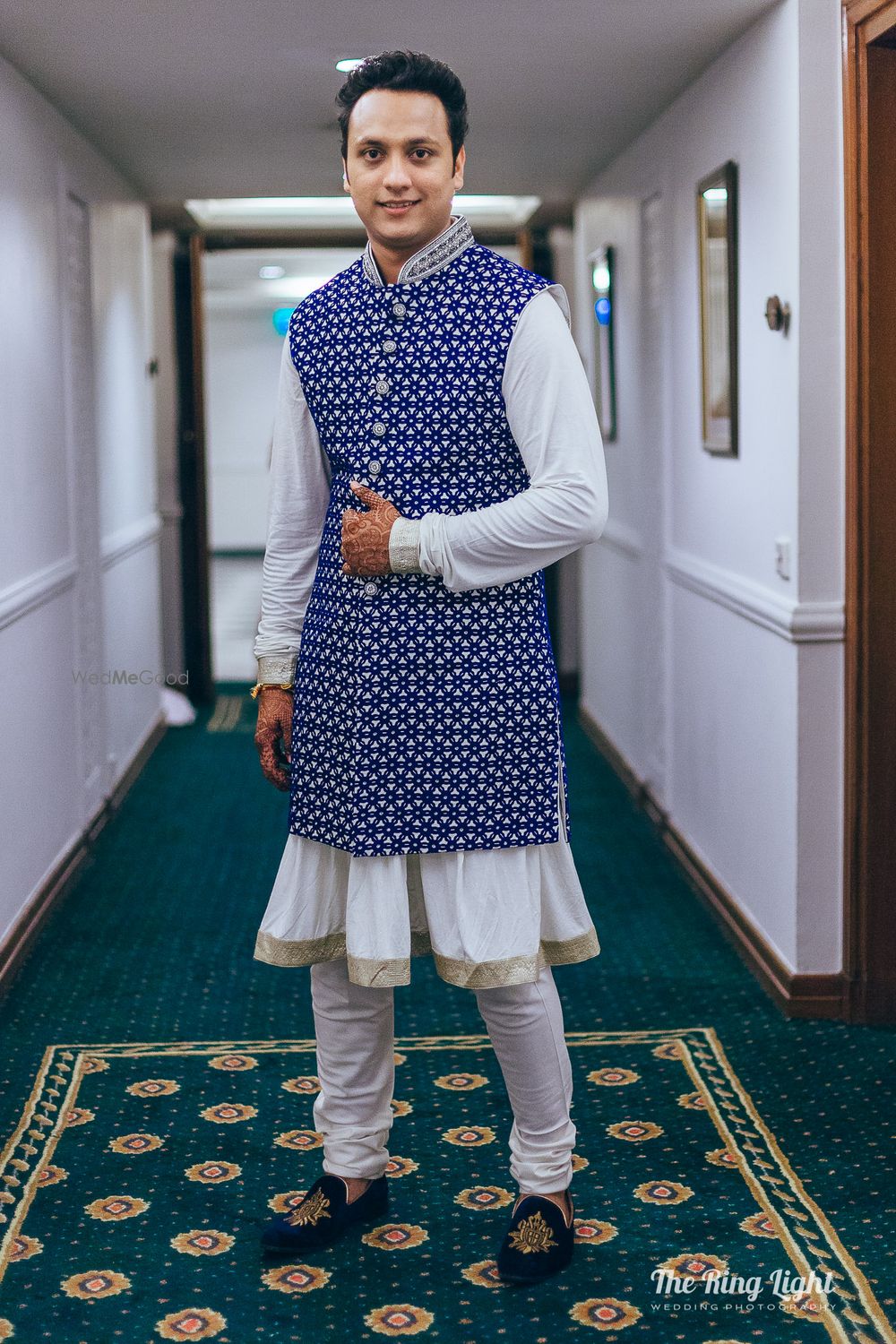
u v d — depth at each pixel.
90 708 5.12
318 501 2.31
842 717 3.38
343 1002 2.33
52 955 3.96
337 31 3.64
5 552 3.80
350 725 2.13
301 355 2.18
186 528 7.97
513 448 2.11
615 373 6.12
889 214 3.16
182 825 5.43
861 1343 2.11
